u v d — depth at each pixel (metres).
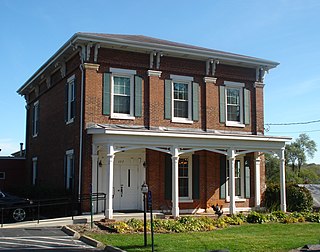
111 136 18.70
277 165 50.34
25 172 31.94
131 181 21.48
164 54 22.19
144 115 21.56
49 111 26.17
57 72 24.94
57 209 20.88
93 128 19.09
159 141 19.69
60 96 24.08
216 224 17.98
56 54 22.70
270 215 20.36
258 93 24.83
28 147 31.36
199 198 22.55
